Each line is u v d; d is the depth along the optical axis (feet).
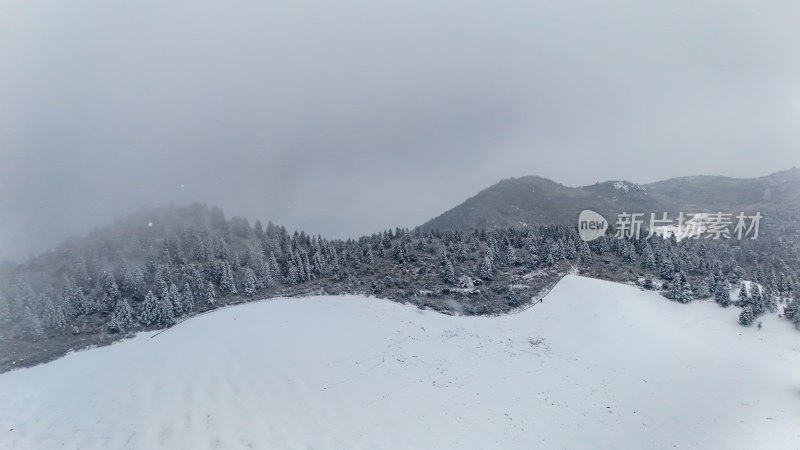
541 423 120.67
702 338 171.83
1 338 162.20
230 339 159.43
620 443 113.19
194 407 120.78
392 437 112.06
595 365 155.53
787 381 141.18
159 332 169.89
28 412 123.65
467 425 118.52
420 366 150.71
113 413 120.06
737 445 111.75
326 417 119.85
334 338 165.27
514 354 163.32
